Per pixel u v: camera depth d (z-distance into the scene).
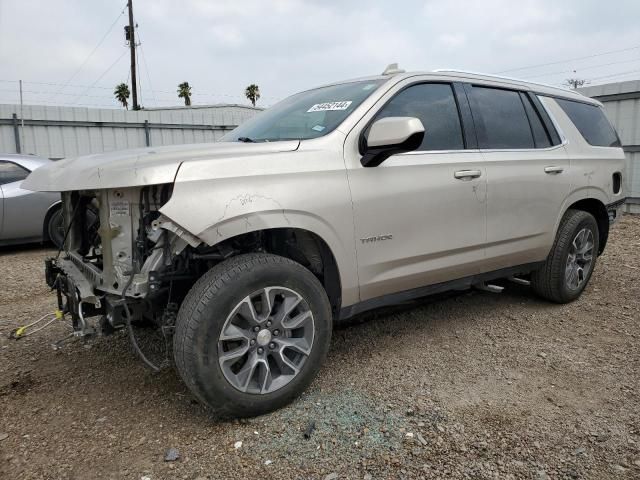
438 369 3.27
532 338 3.78
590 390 2.99
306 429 2.58
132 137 14.95
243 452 2.42
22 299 5.09
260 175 2.62
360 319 4.11
